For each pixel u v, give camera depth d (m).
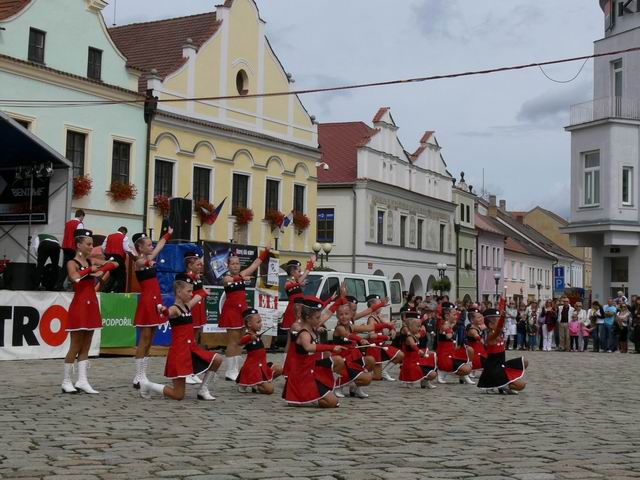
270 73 40.59
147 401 12.37
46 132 29.14
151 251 13.64
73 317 12.91
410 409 12.35
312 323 12.32
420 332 17.47
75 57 30.27
